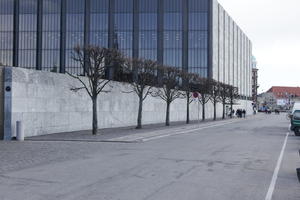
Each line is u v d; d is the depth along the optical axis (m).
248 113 128.50
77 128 34.03
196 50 82.56
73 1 82.44
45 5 82.38
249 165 15.44
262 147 22.67
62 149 20.70
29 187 10.80
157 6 82.75
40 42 82.31
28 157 17.31
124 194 10.02
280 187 11.23
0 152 19.14
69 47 82.12
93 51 31.03
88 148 21.39
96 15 82.50
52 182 11.55
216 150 20.73
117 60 34.59
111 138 27.17
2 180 11.83
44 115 29.70
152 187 10.95
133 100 44.91
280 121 65.88
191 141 26.36
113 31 82.56
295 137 31.12
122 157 17.53
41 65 82.12
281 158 17.78
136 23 82.56
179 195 9.99
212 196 9.94
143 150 20.53
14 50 82.38
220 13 90.69
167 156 18.00
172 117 59.22
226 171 13.91
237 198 9.77
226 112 94.50
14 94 26.44
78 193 10.08
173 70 47.59
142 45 82.75
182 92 56.41
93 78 31.69
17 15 82.56
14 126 26.41
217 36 87.62
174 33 82.75
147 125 46.59
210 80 65.00
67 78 32.50
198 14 82.69
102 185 11.16
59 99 31.52
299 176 10.66
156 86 47.69
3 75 26.23
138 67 39.97
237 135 32.44
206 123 54.59
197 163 15.78
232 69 104.88
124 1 82.75
